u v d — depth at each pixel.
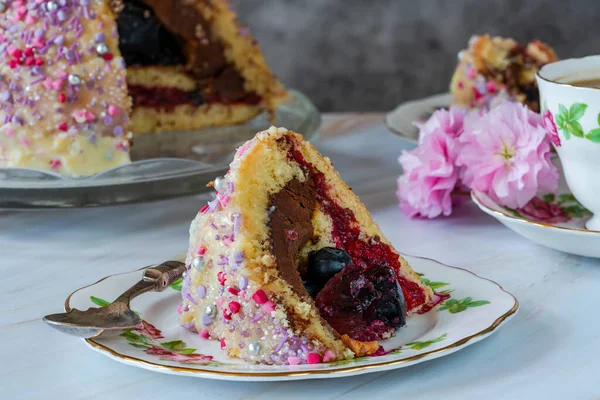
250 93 0.92
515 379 0.45
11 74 0.66
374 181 0.70
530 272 0.55
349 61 1.54
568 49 1.49
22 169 0.64
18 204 0.61
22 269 0.57
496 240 0.60
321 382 0.45
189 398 0.44
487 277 0.54
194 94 0.91
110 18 0.68
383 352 0.46
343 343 0.46
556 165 0.66
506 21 1.49
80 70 0.67
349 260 0.48
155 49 0.88
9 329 0.50
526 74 0.81
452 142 0.61
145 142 0.80
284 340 0.45
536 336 0.48
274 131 0.49
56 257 0.59
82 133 0.67
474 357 0.47
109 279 0.51
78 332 0.46
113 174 0.64
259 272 0.46
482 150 0.59
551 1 1.47
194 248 0.49
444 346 0.45
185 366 0.44
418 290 0.50
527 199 0.59
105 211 0.66
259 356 0.46
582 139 0.55
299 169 0.50
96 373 0.46
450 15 1.50
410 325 0.48
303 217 0.49
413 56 1.53
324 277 0.48
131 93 0.89
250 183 0.48
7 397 0.45
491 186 0.59
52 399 0.44
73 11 0.67
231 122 0.92
